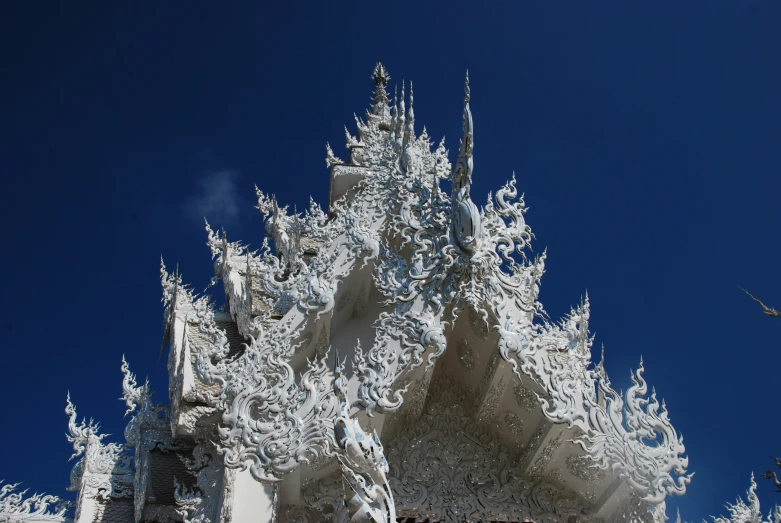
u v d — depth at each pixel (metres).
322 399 10.41
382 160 12.79
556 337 13.74
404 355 10.77
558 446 11.57
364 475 7.74
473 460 12.63
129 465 14.38
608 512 11.99
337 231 12.29
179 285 15.73
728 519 11.76
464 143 11.40
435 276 11.21
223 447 10.45
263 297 14.12
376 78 20.08
